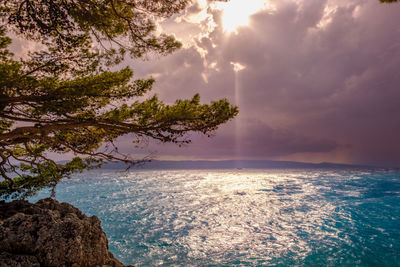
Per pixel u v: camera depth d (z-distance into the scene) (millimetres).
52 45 6801
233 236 16609
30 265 4344
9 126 7789
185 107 6570
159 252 13820
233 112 6738
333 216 21172
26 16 6301
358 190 36219
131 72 7504
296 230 17609
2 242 4496
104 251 5961
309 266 11773
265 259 12680
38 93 5879
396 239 15219
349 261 12234
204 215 22859
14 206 6672
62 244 4926
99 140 8383
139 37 7602
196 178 65438
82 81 6680
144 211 24812
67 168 9055
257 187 43188
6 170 8172
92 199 31891
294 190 38125
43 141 6922
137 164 7547
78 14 6633
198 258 12938
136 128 6516
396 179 52938
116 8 7188
